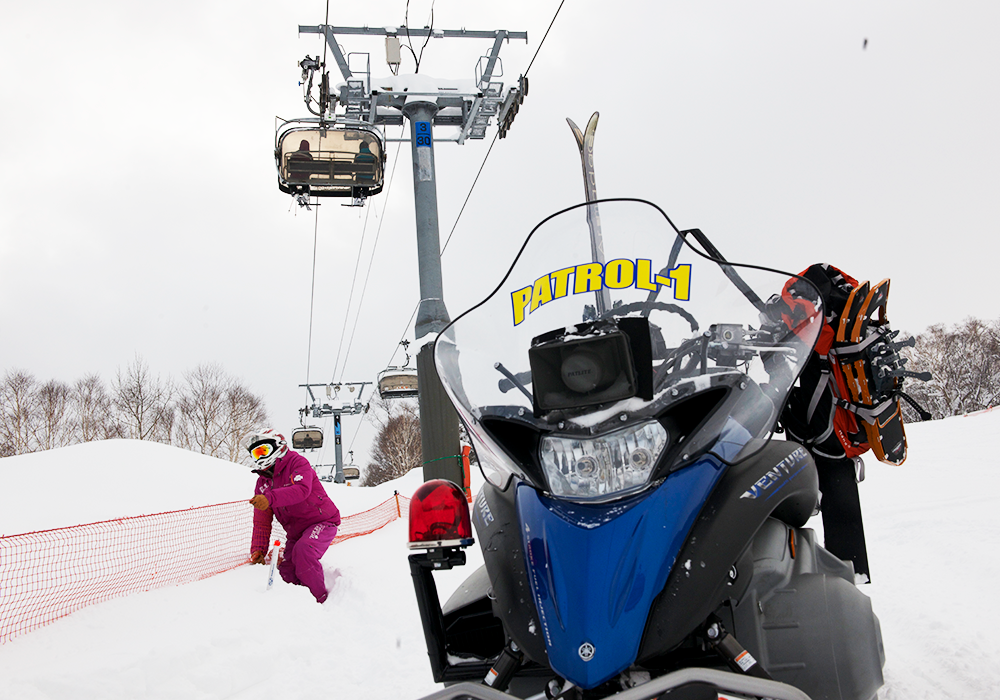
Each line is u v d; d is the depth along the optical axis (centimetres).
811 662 162
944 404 4103
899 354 272
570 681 149
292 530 573
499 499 200
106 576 584
